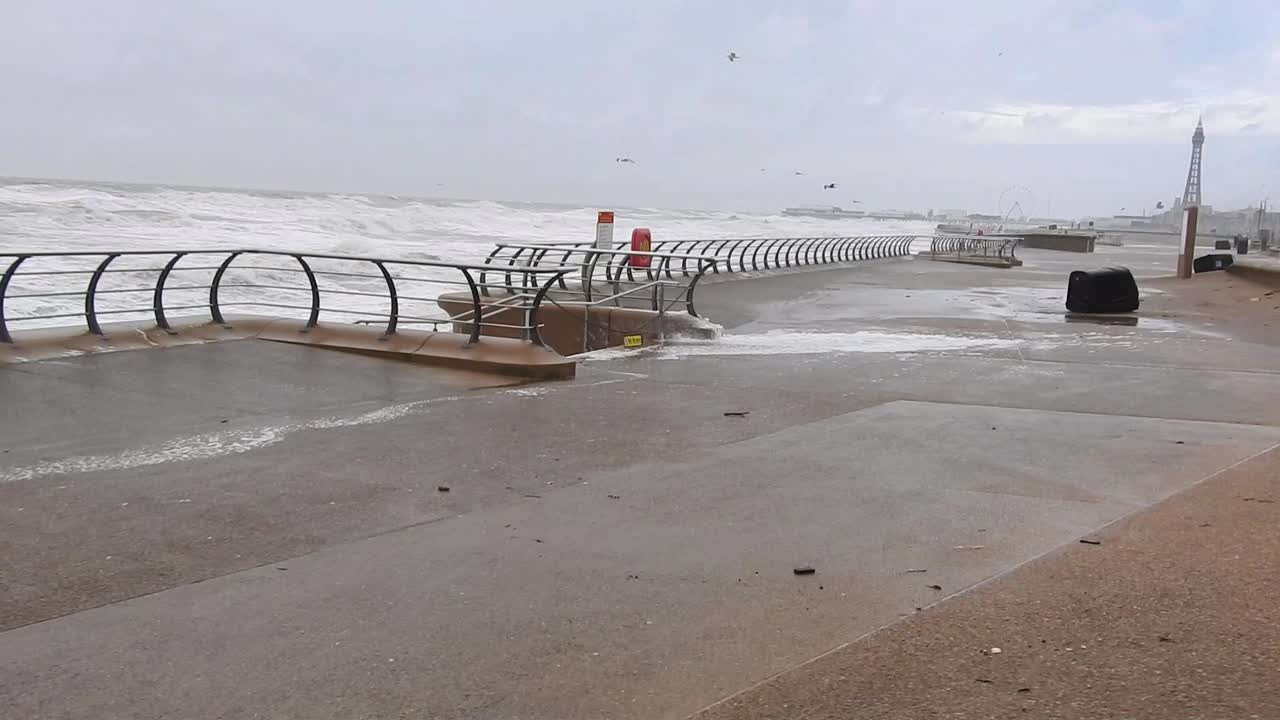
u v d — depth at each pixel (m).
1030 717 3.27
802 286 27.89
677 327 15.06
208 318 13.60
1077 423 8.80
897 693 3.49
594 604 4.56
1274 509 5.70
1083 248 73.50
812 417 9.12
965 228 115.56
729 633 4.20
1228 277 29.05
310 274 13.08
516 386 10.78
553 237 57.59
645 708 3.53
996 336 15.84
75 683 3.77
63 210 43.56
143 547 5.43
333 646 4.11
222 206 62.69
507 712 3.52
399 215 70.06
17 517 5.95
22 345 11.48
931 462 7.32
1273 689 3.41
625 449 7.84
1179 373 11.84
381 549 5.41
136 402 9.41
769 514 6.01
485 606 4.55
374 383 10.69
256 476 6.94
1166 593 4.37
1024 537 5.43
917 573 4.90
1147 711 3.28
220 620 4.40
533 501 6.37
